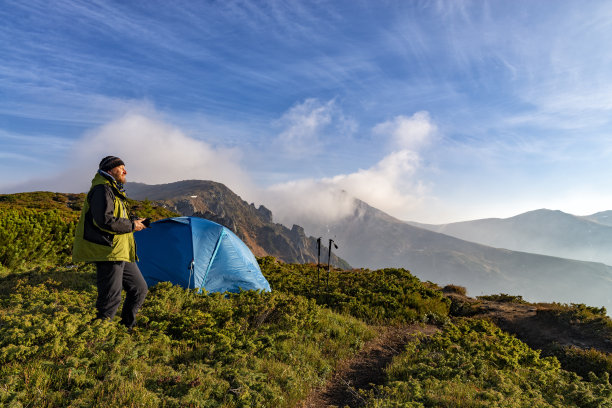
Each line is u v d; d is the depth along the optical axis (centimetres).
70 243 1553
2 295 868
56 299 788
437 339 1014
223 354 653
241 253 1323
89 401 429
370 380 755
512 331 1411
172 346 687
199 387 516
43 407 406
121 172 607
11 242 1280
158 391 486
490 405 584
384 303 1445
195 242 1224
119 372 502
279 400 545
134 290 666
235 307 950
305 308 1042
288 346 802
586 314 1338
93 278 1188
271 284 1648
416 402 568
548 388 798
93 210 556
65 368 485
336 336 973
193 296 1027
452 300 1872
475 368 818
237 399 509
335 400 635
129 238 619
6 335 527
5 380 432
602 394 777
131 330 679
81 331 579
